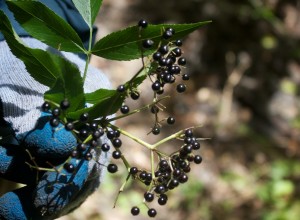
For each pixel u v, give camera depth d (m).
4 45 0.56
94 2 0.50
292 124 2.04
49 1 0.59
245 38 2.18
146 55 0.48
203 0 2.16
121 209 1.50
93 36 0.63
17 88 0.52
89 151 0.46
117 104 0.47
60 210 0.50
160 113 1.86
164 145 1.72
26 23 0.47
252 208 1.65
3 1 0.57
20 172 0.50
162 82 0.48
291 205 1.68
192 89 2.01
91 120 0.47
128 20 2.07
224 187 1.70
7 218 0.50
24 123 0.50
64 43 0.49
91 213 1.46
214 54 2.14
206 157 1.80
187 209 1.59
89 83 0.56
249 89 2.09
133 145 1.69
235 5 2.15
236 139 1.90
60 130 0.47
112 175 1.58
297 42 2.21
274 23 2.14
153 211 0.49
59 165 0.49
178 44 0.48
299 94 2.14
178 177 0.49
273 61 2.19
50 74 0.47
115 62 1.93
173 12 2.14
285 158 1.88
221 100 2.01
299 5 2.31
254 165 1.82
